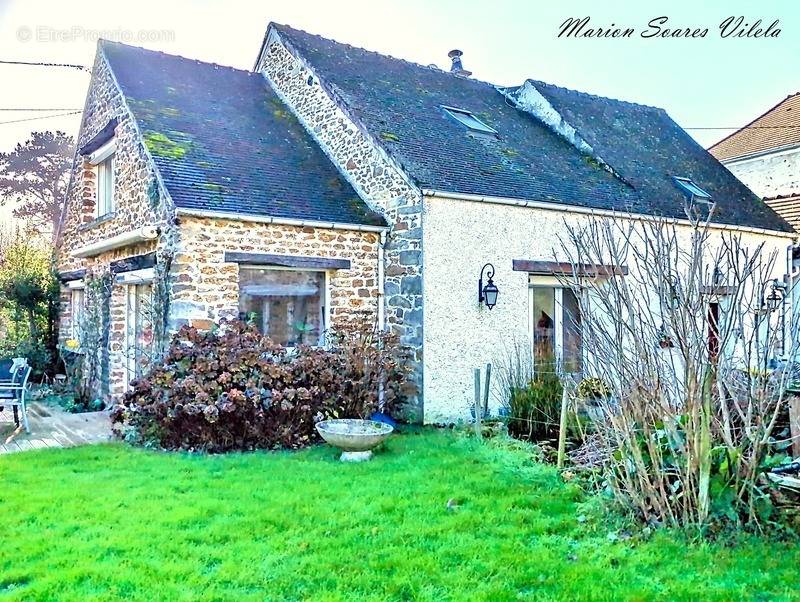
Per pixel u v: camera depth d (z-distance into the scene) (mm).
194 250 8398
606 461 5223
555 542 4391
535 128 13375
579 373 6789
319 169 10633
